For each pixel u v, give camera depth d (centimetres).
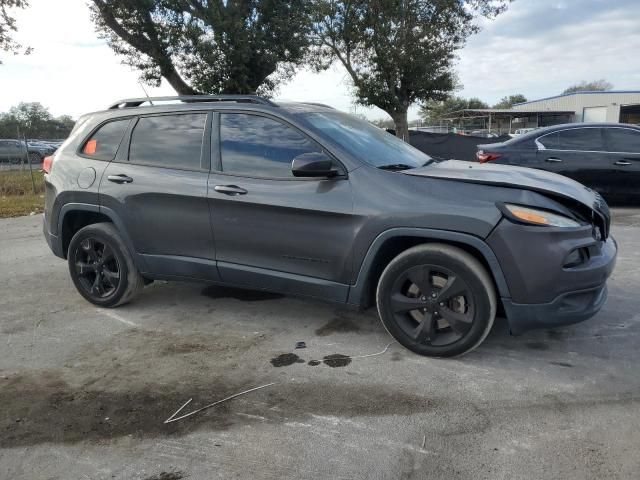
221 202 396
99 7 1952
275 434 281
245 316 451
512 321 333
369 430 282
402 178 353
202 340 405
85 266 473
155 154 434
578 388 318
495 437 273
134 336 416
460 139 1588
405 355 368
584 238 330
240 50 1983
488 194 331
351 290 367
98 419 300
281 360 368
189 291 518
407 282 359
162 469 256
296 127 383
